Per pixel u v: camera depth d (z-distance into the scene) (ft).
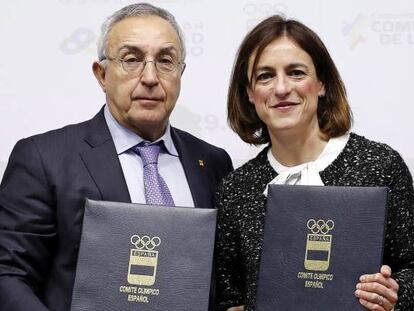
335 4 9.78
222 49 10.00
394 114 9.63
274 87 7.60
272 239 7.16
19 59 10.21
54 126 10.14
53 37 10.19
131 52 8.07
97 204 7.33
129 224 7.29
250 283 7.53
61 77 10.16
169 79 8.14
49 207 7.90
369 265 6.86
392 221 7.30
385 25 9.69
